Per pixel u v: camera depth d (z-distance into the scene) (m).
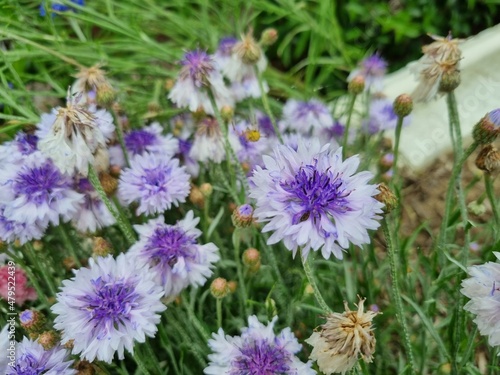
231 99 0.34
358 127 0.39
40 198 0.27
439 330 0.33
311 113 0.36
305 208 0.19
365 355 0.19
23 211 0.26
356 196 0.20
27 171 0.27
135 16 0.49
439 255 0.30
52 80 0.42
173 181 0.28
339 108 0.49
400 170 0.46
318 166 0.20
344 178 0.20
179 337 0.30
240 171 0.29
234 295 0.33
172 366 0.32
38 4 0.49
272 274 0.31
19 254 0.32
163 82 0.45
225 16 0.57
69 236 0.30
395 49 0.60
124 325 0.22
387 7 0.59
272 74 0.54
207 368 0.23
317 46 0.56
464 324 0.27
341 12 0.61
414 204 0.45
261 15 0.62
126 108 0.39
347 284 0.29
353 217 0.19
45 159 0.27
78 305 0.22
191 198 0.31
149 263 0.25
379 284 0.36
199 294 0.33
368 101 0.36
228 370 0.23
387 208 0.21
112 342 0.22
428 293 0.29
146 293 0.23
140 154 0.32
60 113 0.23
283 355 0.23
